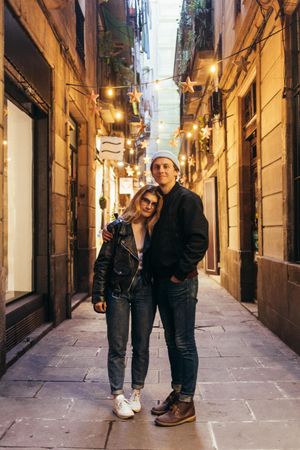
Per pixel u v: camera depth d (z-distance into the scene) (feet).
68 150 24.47
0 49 14.32
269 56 20.95
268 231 21.52
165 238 10.67
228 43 32.45
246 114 29.25
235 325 21.77
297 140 18.19
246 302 28.48
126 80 52.42
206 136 38.86
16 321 17.06
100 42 37.96
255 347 17.60
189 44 47.65
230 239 33.78
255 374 14.25
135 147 81.71
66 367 14.97
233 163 31.81
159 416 10.71
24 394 12.53
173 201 10.70
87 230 31.45
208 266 48.01
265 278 21.45
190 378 10.67
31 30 18.21
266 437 9.93
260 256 22.54
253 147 28.55
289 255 18.28
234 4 29.17
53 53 21.86
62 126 23.58
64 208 23.47
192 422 10.68
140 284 11.17
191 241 10.23
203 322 22.50
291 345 17.29
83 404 11.82
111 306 11.21
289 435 10.02
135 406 11.27
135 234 11.23
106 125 44.68
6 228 17.85
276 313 19.47
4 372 14.23
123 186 64.28
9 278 18.16
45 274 20.90
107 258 11.30
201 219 10.37
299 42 17.98
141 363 11.40
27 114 20.34
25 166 20.31
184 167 79.71
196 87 49.75
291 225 18.26
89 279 31.48
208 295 32.35
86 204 31.63
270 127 20.88
